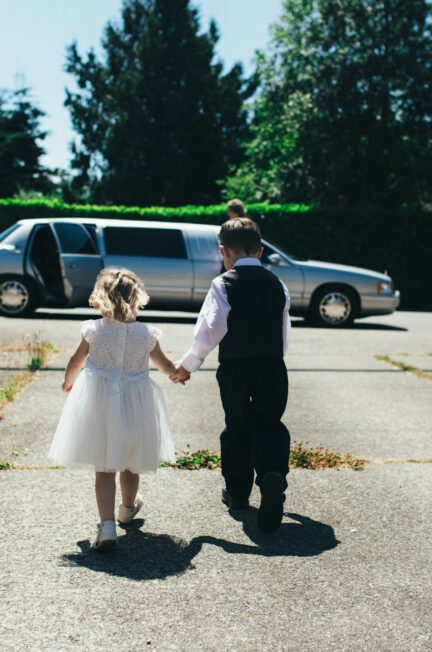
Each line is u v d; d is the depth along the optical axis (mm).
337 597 3076
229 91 41281
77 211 20406
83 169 45312
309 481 4676
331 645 2680
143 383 3646
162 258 13211
